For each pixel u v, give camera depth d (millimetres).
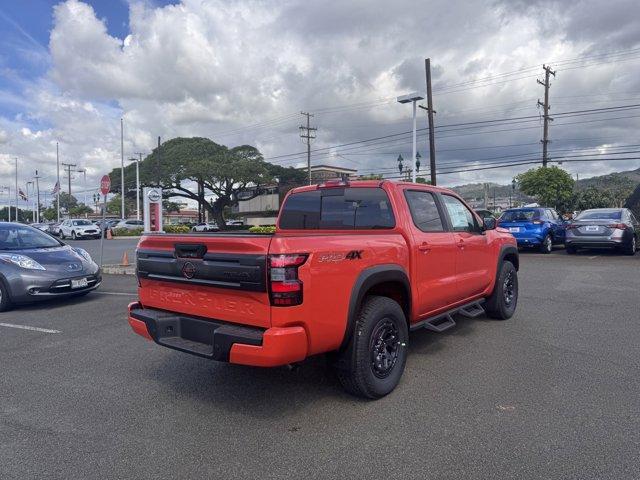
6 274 8148
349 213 5188
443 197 5719
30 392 4562
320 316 3693
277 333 3469
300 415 3965
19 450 3461
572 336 6121
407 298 4691
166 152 60688
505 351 5551
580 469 3082
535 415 3861
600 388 4391
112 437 3643
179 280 4129
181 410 4105
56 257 8820
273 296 3492
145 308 4676
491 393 4324
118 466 3232
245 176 58656
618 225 15000
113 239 37625
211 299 3951
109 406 4211
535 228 16516
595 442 3416
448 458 3246
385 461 3230
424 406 4078
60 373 5086
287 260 3492
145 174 59562
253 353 3520
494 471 3082
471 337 6148
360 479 3033
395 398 4266
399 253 4535
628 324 6668
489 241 6449
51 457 3357
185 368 5176
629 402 4078
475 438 3510
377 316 4145
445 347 5734
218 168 57625
